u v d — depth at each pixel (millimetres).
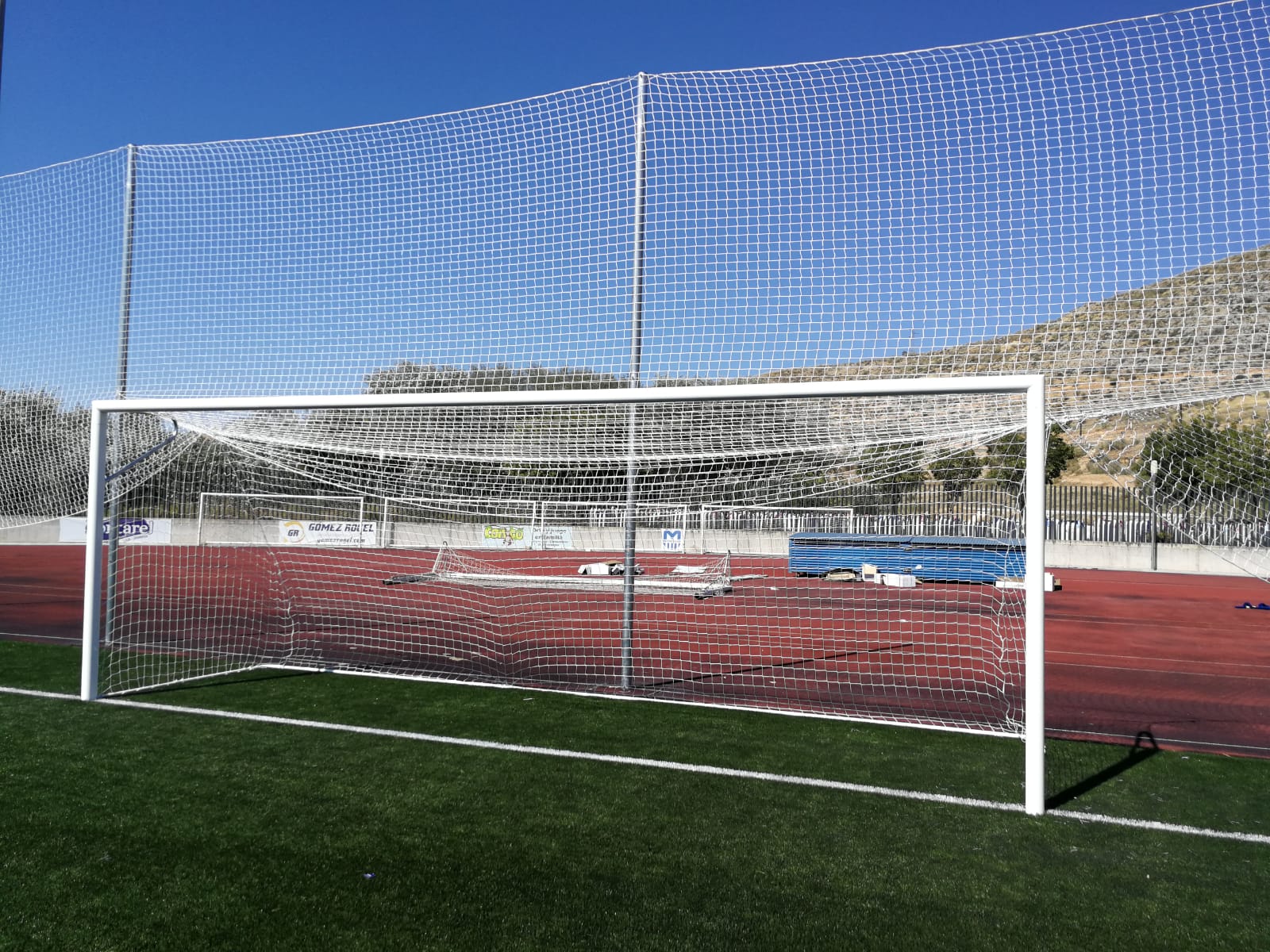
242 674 8945
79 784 5320
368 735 6574
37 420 10055
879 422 7262
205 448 13688
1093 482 27453
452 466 9781
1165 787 5773
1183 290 6203
